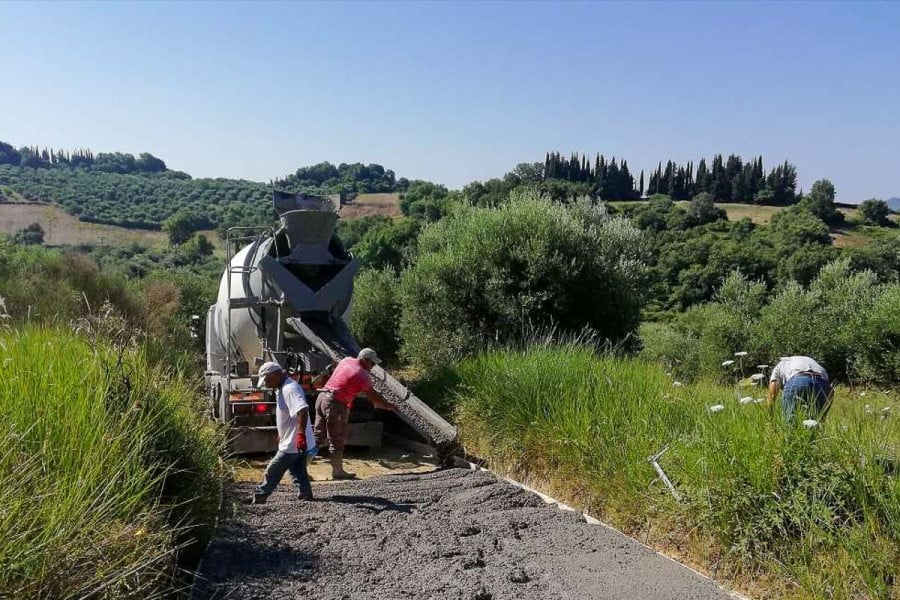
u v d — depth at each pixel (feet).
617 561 17.88
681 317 111.14
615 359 35.58
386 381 31.14
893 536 15.12
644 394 27.09
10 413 16.05
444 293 46.14
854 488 16.49
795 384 21.80
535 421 27.04
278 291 33.04
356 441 32.63
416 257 53.11
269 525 20.53
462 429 31.99
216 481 20.76
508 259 45.78
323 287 32.94
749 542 17.40
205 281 81.87
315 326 32.53
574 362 31.76
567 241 46.24
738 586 16.88
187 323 62.34
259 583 16.21
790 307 65.05
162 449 18.75
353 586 16.17
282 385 23.73
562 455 25.08
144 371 21.53
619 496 21.70
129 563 13.53
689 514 19.13
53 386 17.83
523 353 35.22
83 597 11.90
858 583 14.74
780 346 62.49
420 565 17.53
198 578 16.21
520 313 44.09
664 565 17.67
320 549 18.60
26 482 13.64
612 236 53.21
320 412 28.63
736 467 18.20
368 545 18.88
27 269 55.57
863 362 57.62
